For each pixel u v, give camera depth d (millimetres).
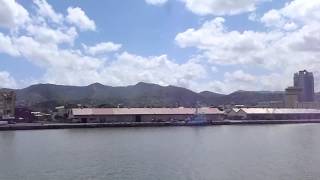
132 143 130625
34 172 77062
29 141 139250
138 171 76688
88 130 198375
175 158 93625
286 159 90438
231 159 91188
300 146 119000
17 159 94312
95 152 106750
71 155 101000
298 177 69625
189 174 73188
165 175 72562
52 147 119875
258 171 75250
